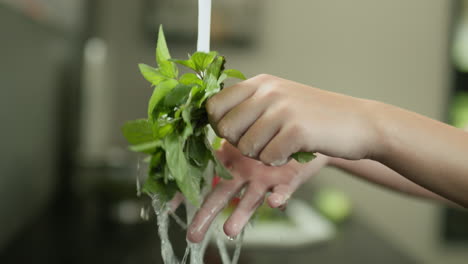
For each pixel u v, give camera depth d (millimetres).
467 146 584
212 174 664
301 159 579
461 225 2648
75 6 1680
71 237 1070
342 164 764
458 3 2516
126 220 1211
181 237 1049
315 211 1531
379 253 1091
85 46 1931
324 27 2500
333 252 1091
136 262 896
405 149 584
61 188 1579
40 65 1242
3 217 967
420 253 2656
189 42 2270
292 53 2488
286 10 2463
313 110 573
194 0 2248
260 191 684
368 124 582
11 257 910
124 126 603
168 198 629
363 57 2543
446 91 2576
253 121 573
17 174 1062
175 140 590
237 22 2336
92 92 1833
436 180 592
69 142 1705
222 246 717
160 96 579
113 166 1807
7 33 939
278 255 1054
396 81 2572
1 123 924
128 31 2236
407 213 2629
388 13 2525
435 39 2555
